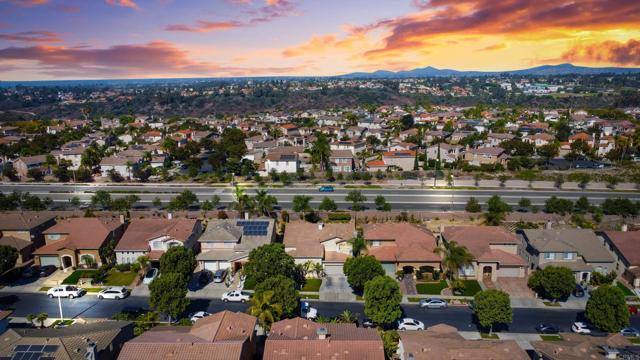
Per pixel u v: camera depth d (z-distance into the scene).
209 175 134.75
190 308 59.28
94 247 71.12
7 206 96.38
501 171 132.38
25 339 41.94
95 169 143.75
